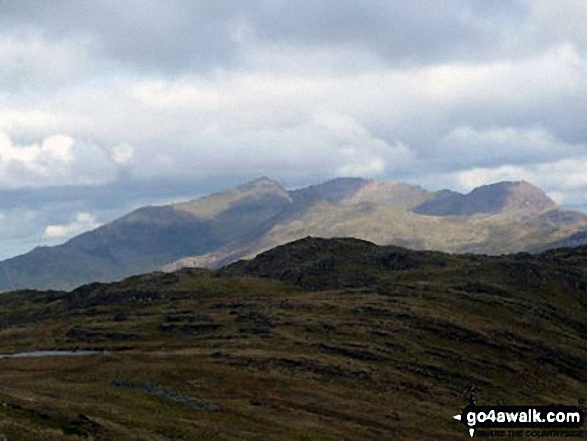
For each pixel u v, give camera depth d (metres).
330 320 169.12
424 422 100.62
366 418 96.25
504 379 149.88
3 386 87.88
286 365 120.94
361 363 131.75
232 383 104.50
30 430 56.75
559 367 169.75
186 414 82.25
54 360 120.56
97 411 71.75
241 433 75.31
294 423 86.44
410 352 149.12
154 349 148.38
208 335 163.12
